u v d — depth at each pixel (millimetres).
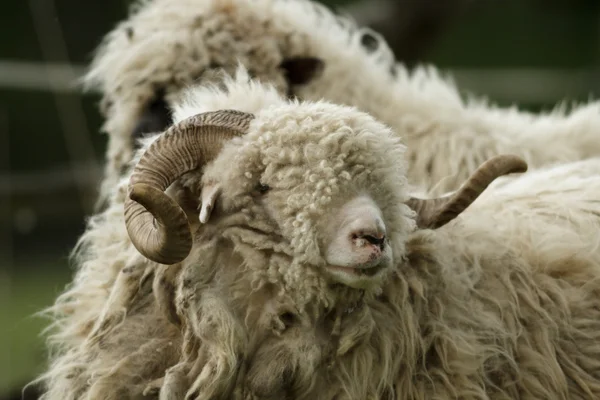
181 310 9000
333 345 9047
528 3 51562
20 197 25625
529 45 48312
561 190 11086
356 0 39906
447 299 9547
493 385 9312
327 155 8633
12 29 33062
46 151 28875
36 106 28938
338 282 8742
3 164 27984
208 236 9016
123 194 10156
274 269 8758
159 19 15375
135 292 9477
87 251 11211
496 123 14664
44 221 26516
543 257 10180
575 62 46875
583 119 14703
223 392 8844
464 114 14539
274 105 9172
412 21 25844
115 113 15555
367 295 9000
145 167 8945
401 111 14602
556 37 49500
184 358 9055
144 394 9125
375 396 9117
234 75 14305
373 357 9156
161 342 9320
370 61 15695
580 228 10516
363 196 8648
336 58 15094
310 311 8891
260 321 8898
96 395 9234
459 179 13734
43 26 27734
